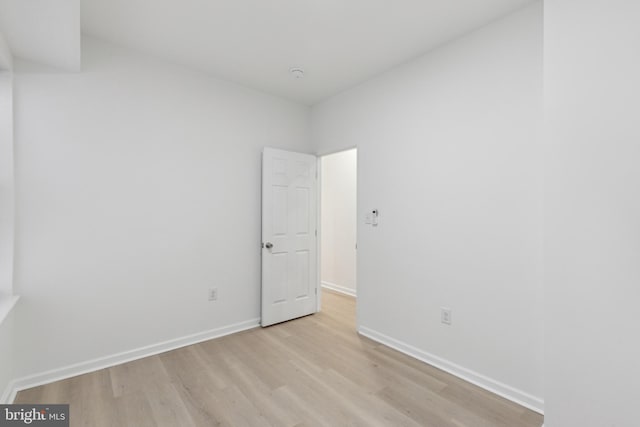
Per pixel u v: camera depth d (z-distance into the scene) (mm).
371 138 3031
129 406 1907
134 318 2535
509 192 2059
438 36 2324
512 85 2045
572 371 1555
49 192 2180
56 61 2129
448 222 2393
